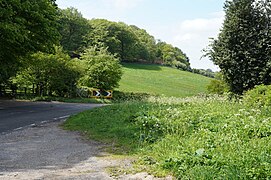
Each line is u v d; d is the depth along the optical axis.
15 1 18.59
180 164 7.08
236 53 23.36
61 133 12.24
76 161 8.25
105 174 7.12
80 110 21.84
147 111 13.65
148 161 7.91
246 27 23.25
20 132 12.38
